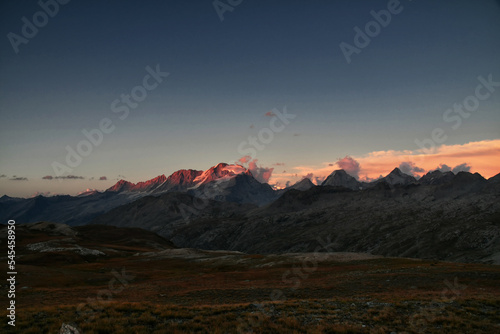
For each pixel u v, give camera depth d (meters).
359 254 99.06
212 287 49.22
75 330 17.30
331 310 24.02
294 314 22.73
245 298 37.62
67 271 69.69
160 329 18.33
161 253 149.00
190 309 23.84
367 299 29.61
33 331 17.62
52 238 181.38
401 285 43.41
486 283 42.12
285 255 107.31
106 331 17.75
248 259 105.19
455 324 19.95
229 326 19.28
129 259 132.38
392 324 20.38
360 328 19.33
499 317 21.47
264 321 20.36
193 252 153.38
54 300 39.03
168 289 48.88
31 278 58.94
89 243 185.62
